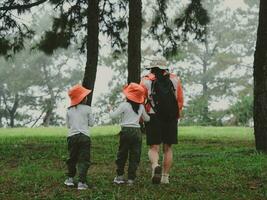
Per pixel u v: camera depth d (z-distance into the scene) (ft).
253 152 41.93
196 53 188.44
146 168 35.14
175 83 27.50
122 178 28.07
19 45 62.03
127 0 70.74
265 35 41.57
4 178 31.01
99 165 37.50
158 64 27.53
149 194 24.77
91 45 63.77
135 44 65.31
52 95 215.10
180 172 32.50
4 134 82.17
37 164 37.83
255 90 42.29
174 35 72.59
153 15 74.23
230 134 77.30
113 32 71.56
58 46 67.92
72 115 26.86
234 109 133.08
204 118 143.54
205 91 188.44
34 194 25.70
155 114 26.94
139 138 27.55
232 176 30.17
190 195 24.58
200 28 71.72
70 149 27.04
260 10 42.01
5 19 59.36
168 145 27.61
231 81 189.47
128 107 27.53
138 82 64.95
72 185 27.35
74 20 68.33
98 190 25.99
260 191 25.40
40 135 76.84
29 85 212.23
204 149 49.80
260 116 41.93
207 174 31.50
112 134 76.07
